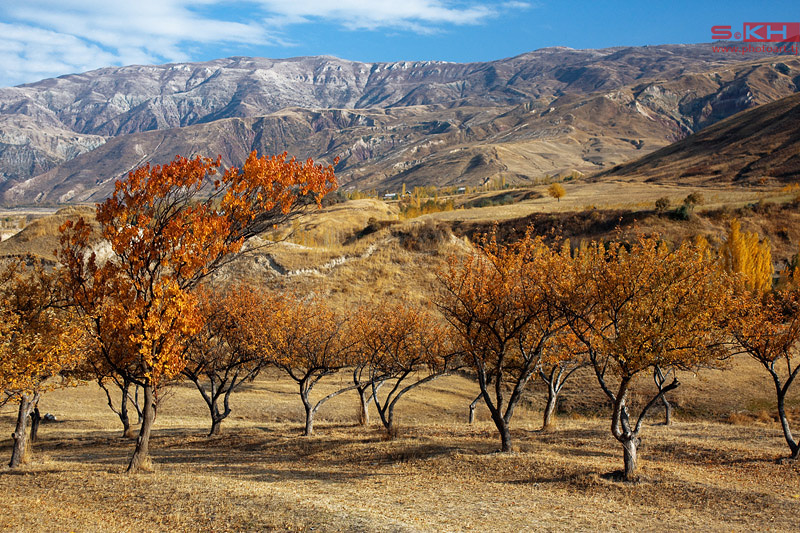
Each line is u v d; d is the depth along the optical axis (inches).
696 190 6776.6
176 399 1838.1
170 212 856.9
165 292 813.2
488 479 844.6
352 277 2719.0
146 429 871.1
